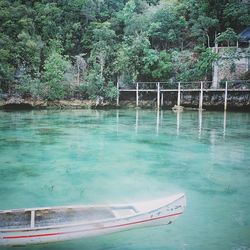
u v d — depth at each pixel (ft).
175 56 159.84
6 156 63.36
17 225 28.58
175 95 158.71
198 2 179.52
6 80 152.15
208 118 121.08
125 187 46.11
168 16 175.83
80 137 83.05
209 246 29.81
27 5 190.08
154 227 33.09
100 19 193.67
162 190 44.93
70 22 184.24
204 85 152.97
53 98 155.63
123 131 91.86
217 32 173.58
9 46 157.58
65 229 28.35
